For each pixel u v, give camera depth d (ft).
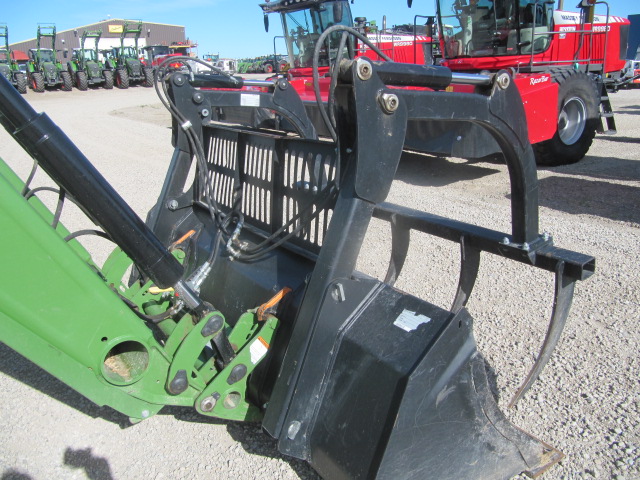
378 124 5.70
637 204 17.98
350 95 5.68
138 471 7.29
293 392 6.16
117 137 37.50
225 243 8.52
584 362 9.22
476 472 6.35
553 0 23.71
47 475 7.25
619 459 7.22
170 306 8.60
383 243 15.05
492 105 6.28
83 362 5.73
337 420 6.03
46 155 5.27
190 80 9.45
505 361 9.37
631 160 25.80
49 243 5.20
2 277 5.09
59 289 5.39
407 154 29.04
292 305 6.79
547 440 7.59
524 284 12.16
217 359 6.75
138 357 6.43
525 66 23.65
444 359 5.63
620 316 10.55
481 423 6.20
